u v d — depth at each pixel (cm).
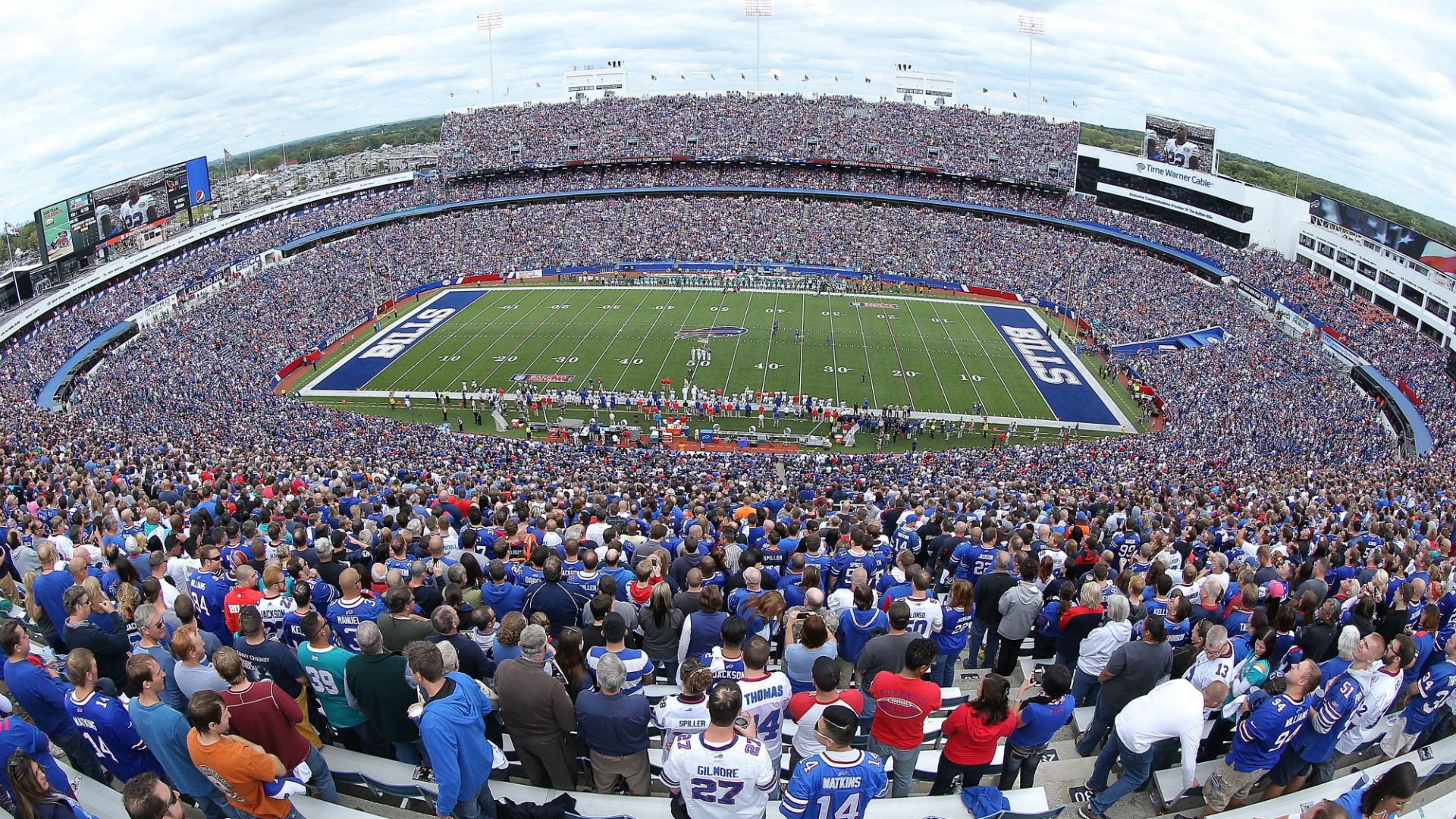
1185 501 2523
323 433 4297
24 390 4941
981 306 7931
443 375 5997
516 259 8819
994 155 9819
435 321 7300
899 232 9062
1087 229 8900
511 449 4091
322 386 5822
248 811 726
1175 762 923
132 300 6344
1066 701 800
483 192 10212
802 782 640
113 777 896
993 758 881
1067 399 5672
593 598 969
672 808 756
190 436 3888
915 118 10262
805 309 7688
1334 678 827
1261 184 12094
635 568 1205
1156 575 1108
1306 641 991
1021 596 1081
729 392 5647
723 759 654
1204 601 1102
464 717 706
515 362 6219
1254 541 1789
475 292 8300
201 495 2070
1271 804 818
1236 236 7906
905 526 1617
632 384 5781
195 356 5800
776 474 3597
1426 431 4719
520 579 1239
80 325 5891
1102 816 853
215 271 7231
